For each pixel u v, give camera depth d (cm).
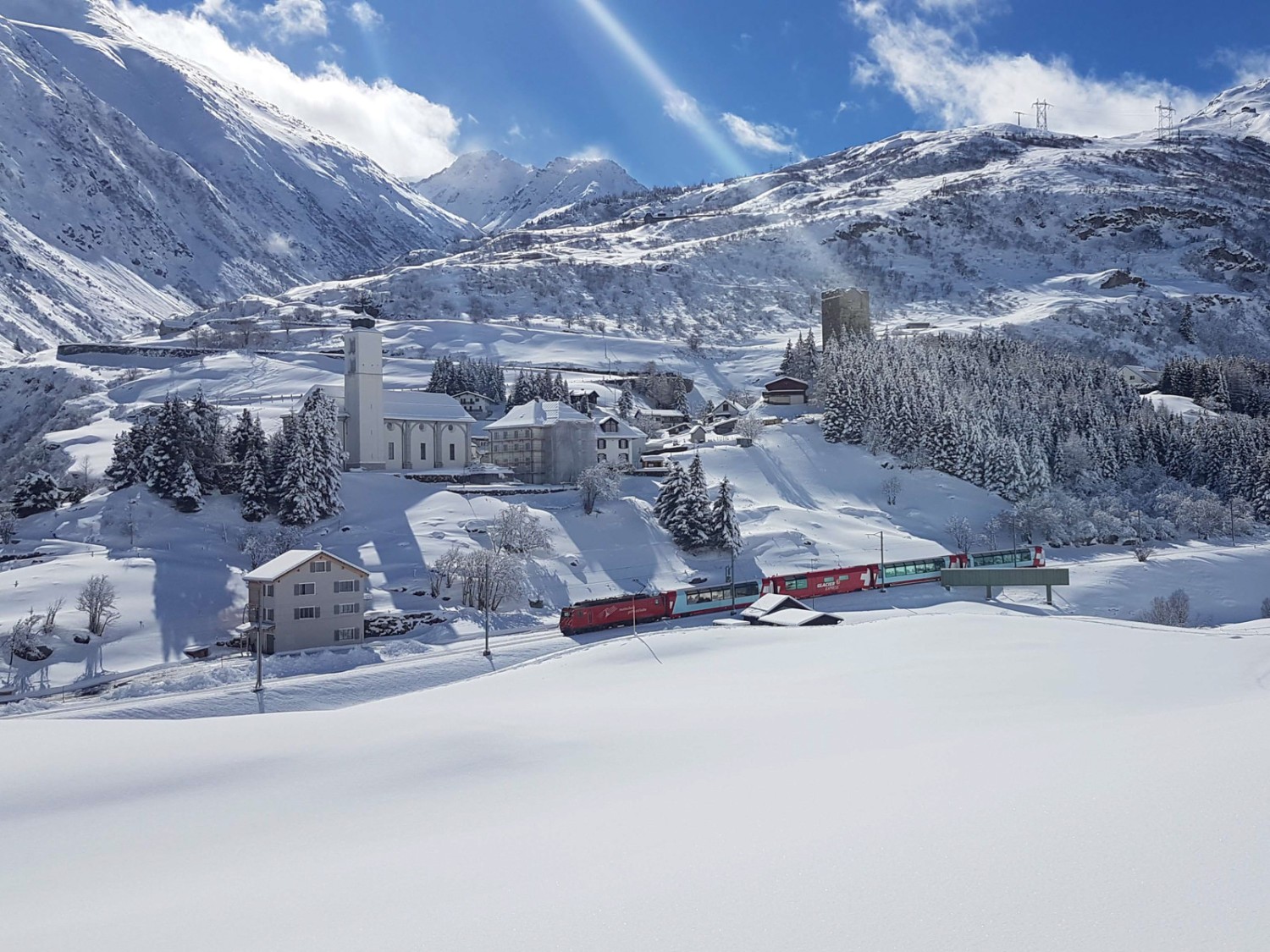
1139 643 5966
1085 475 14125
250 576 7450
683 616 8456
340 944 989
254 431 11156
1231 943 712
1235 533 12950
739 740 2748
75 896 1528
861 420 14875
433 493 11394
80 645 7050
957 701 3612
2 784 2406
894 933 820
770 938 842
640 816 1609
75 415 17912
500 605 8744
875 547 11269
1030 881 915
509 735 2916
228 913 1217
